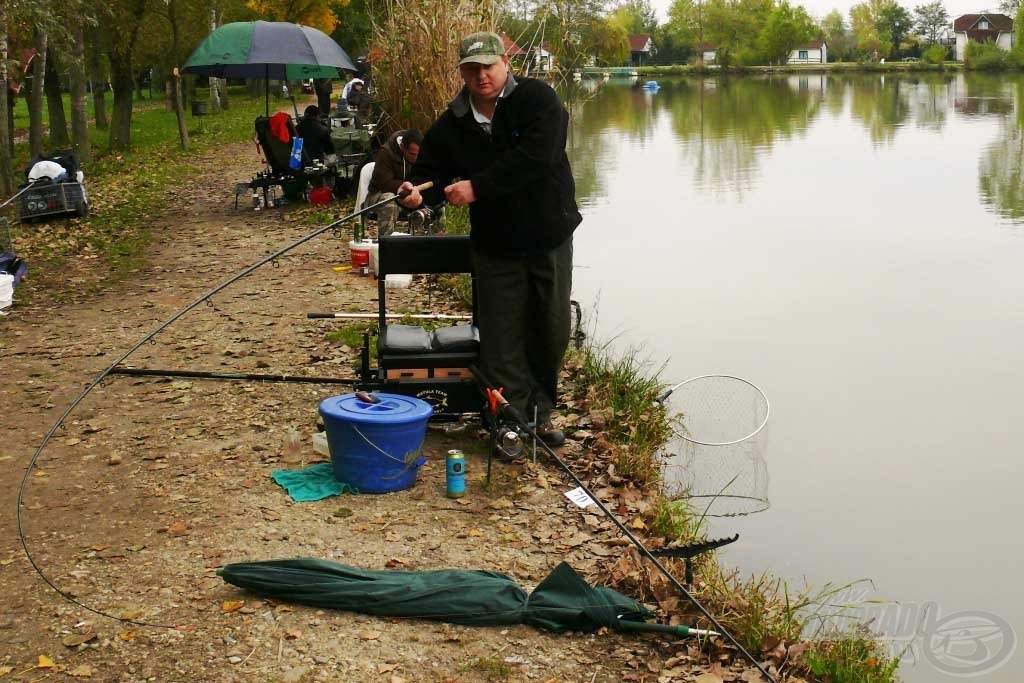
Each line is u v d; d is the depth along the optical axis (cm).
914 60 11525
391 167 1089
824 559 569
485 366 608
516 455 606
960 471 694
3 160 1627
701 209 1758
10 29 1922
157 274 1134
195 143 2895
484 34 571
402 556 502
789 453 721
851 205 1791
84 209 1534
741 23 10900
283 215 1501
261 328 894
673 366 904
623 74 9762
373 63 1627
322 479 576
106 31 2614
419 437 568
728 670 420
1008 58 9612
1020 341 983
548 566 499
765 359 934
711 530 593
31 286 1084
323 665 414
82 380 761
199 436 649
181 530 521
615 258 1362
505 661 421
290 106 4503
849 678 436
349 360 796
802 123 3716
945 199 1855
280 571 461
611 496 576
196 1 2927
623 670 419
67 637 430
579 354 828
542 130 566
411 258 635
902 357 937
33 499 561
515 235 584
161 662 414
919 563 568
